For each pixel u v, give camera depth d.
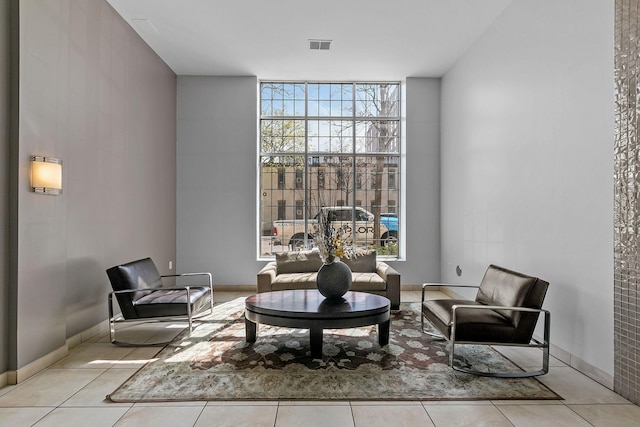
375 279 5.50
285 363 3.54
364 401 2.84
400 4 4.75
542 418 2.61
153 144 6.07
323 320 3.61
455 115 6.42
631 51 2.84
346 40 5.70
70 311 4.02
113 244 4.86
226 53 6.14
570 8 3.55
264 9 4.87
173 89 6.88
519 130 4.43
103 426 2.52
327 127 7.43
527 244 4.25
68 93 3.93
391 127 7.44
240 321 5.00
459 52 6.05
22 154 3.21
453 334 3.33
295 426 2.51
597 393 2.97
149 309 4.20
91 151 4.37
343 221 7.38
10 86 3.18
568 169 3.57
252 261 7.04
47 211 3.50
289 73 6.96
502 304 3.63
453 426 2.52
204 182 7.04
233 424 2.54
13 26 3.18
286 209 7.34
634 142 2.81
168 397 2.89
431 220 7.15
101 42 4.57
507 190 4.70
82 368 3.45
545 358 3.30
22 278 3.20
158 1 4.68
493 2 4.66
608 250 3.10
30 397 2.91
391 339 4.25
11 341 3.14
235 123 7.06
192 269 7.00
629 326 2.86
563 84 3.65
